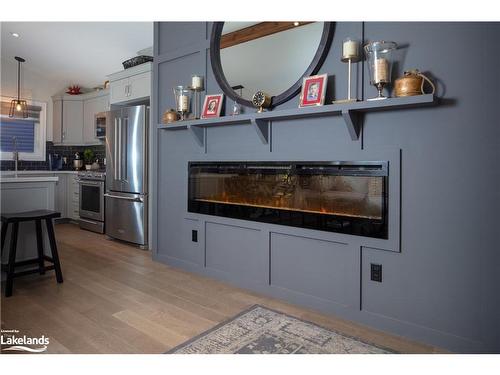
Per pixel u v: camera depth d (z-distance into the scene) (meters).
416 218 2.08
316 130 2.50
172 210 3.58
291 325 2.26
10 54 5.54
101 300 2.65
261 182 2.86
